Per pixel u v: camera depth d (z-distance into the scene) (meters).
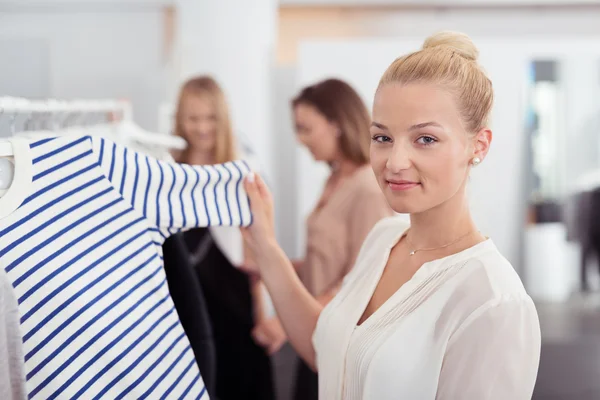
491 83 1.06
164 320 1.12
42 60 5.30
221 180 1.21
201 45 4.59
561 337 4.38
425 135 0.99
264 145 4.75
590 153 4.89
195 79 2.66
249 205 1.27
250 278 2.21
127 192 1.10
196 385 1.16
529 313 0.96
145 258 1.10
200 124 2.63
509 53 4.85
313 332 1.36
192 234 2.00
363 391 1.05
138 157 1.12
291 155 5.40
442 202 1.06
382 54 4.75
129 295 1.08
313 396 2.00
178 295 1.39
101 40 5.32
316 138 2.02
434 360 0.99
